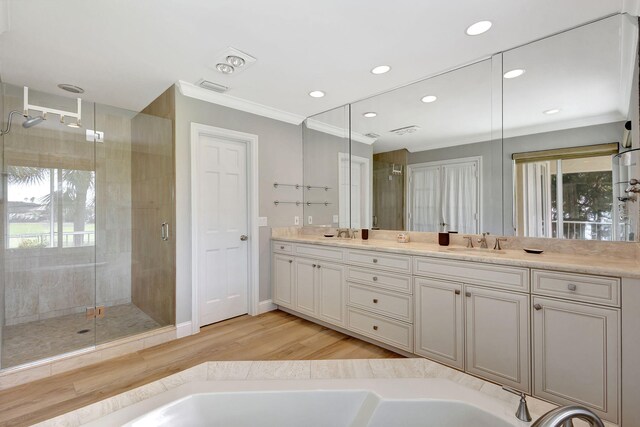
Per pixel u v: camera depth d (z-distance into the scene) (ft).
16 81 9.10
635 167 5.82
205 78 8.95
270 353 8.25
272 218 11.94
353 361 5.23
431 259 7.34
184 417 4.06
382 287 8.35
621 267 5.15
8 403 6.09
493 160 8.01
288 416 4.29
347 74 8.76
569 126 6.88
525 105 7.47
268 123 11.80
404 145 9.76
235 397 4.26
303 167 13.01
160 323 9.61
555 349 5.59
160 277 9.84
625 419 4.91
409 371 4.93
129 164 10.99
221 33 6.69
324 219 12.26
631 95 6.08
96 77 8.86
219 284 10.57
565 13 6.08
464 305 6.79
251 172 11.26
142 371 7.33
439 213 9.05
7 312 8.96
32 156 9.17
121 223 10.88
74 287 10.00
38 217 9.36
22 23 6.24
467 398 4.07
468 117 8.39
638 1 5.51
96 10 5.85
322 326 10.19
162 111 10.00
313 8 5.86
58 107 9.48
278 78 8.99
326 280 9.84
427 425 4.03
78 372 7.27
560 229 7.01
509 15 6.12
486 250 7.61
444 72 8.69
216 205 10.48
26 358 7.33
